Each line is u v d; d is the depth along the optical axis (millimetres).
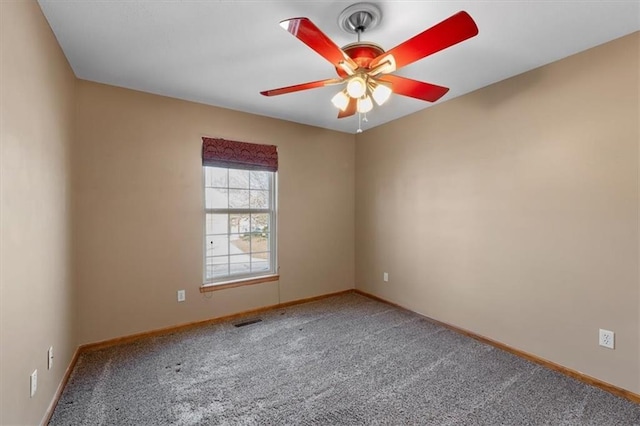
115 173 2754
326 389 2064
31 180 1554
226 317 3350
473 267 2898
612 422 1746
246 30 1935
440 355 2541
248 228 3592
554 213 2322
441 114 3184
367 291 4207
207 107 3227
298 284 3912
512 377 2211
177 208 3062
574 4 1682
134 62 2334
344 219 4324
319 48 1510
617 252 2020
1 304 1239
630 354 1967
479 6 1698
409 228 3568
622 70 1985
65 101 2234
